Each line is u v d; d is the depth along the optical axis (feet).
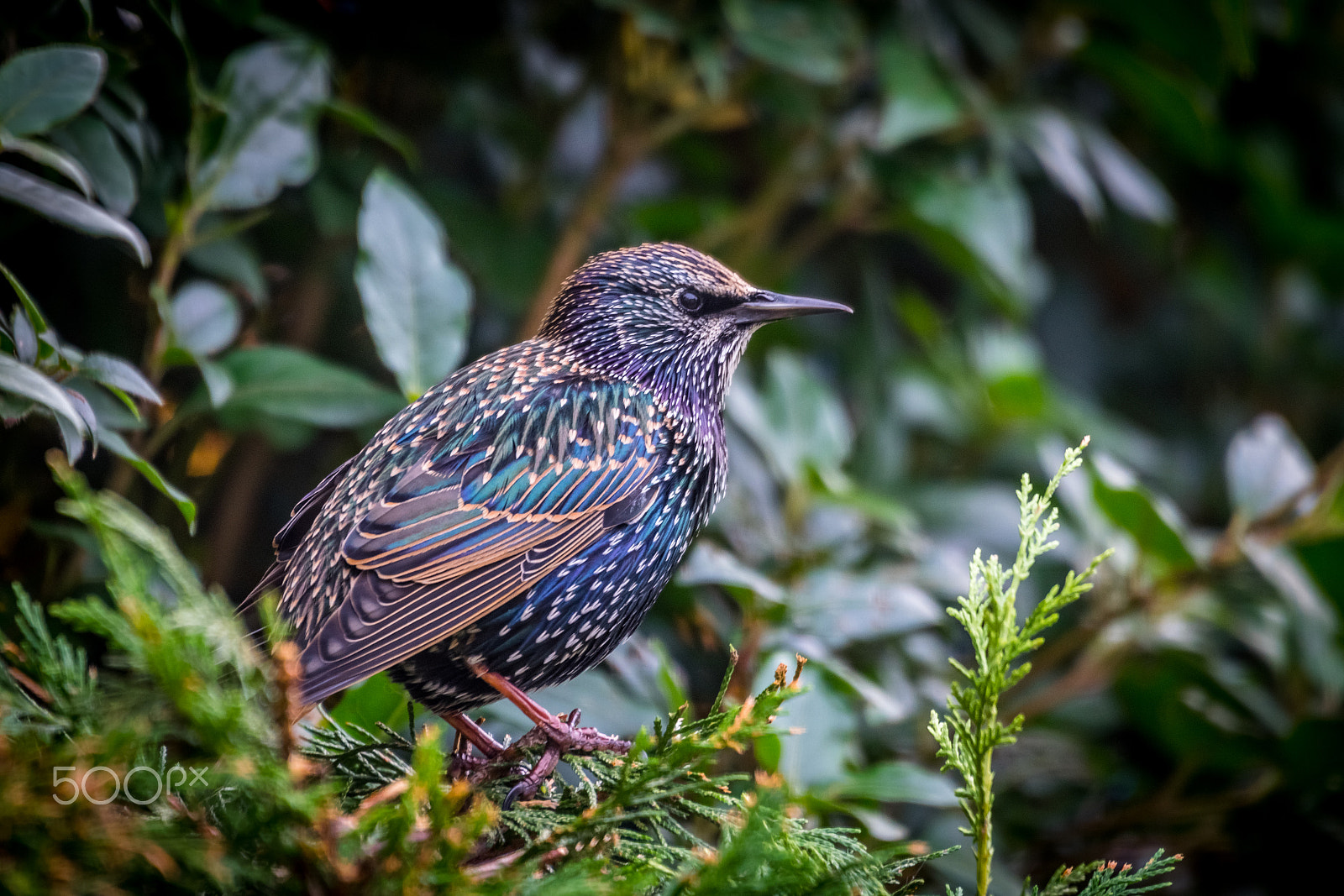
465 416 20.35
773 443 27.17
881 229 34.83
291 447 26.20
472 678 19.74
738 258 33.55
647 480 21.12
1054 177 35.19
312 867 12.60
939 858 22.43
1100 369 42.39
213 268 23.84
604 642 21.27
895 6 30.50
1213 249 41.78
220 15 23.41
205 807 14.05
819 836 15.21
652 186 34.65
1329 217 38.68
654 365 22.56
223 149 22.81
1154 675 30.14
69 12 20.68
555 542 19.97
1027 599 30.71
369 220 22.33
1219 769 30.42
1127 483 25.72
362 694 19.98
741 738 14.71
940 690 27.86
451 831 12.64
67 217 17.31
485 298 31.14
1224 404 43.52
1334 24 38.06
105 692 14.16
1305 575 28.81
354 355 30.01
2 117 17.60
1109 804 32.22
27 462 23.26
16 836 11.95
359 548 18.37
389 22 28.27
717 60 28.27
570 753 17.66
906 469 35.35
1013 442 35.55
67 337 25.00
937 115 28.73
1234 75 38.88
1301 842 29.71
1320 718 27.63
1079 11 33.01
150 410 23.81
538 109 31.78
